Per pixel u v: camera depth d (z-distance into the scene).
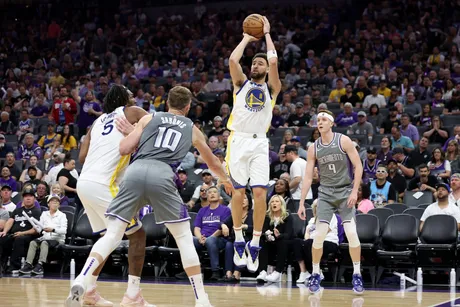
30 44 27.05
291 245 11.47
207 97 19.55
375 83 18.27
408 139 14.82
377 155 14.30
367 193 12.55
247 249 8.30
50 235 12.94
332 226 11.36
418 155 14.17
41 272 12.66
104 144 6.83
